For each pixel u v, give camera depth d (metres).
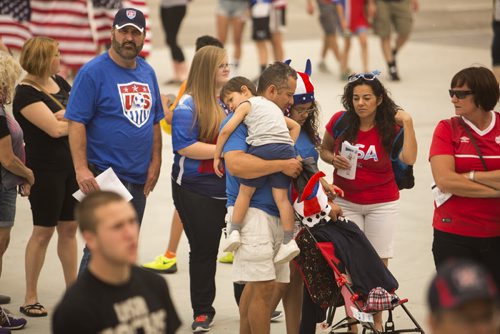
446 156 14.78
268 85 15.05
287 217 14.78
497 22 35.84
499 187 14.39
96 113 16.66
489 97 14.49
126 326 9.61
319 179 15.22
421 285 19.83
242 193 14.82
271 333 17.59
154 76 17.56
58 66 17.75
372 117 16.34
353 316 14.76
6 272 20.75
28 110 17.36
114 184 16.36
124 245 9.38
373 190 16.62
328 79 41.91
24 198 26.59
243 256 14.89
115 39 16.44
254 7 40.16
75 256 18.62
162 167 29.44
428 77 41.91
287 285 16.30
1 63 16.66
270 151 14.52
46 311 18.36
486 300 7.89
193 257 17.62
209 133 17.08
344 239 15.30
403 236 23.06
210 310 17.72
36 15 34.72
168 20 40.00
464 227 14.80
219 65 17.05
